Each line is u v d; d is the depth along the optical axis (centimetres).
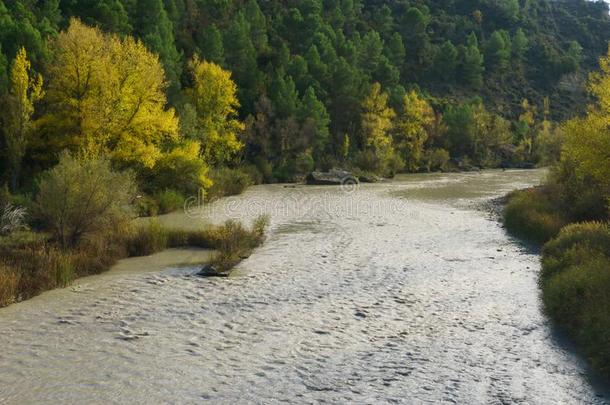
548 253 1841
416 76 11425
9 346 1029
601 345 987
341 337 1120
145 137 3050
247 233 2150
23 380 879
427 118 7719
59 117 2825
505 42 13150
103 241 1873
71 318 1210
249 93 6281
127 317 1226
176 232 2128
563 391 877
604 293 1123
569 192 2575
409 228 2578
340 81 7312
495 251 2062
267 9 10206
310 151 6134
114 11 5322
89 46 2847
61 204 1783
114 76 2834
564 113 11819
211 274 1638
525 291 1501
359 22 11869
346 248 2095
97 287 1490
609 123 1823
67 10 5272
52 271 1504
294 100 6284
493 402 835
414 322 1226
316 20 9044
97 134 2809
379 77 9025
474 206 3428
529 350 1059
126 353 1009
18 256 1587
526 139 9119
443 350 1055
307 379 911
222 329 1158
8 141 2645
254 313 1273
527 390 880
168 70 4769
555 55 13625
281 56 7475
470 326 1202
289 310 1302
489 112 10900
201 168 3481
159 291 1453
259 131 5856
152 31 5553
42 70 3222
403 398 845
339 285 1546
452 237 2353
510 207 2806
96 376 903
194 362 973
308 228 2558
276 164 5800
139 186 3138
